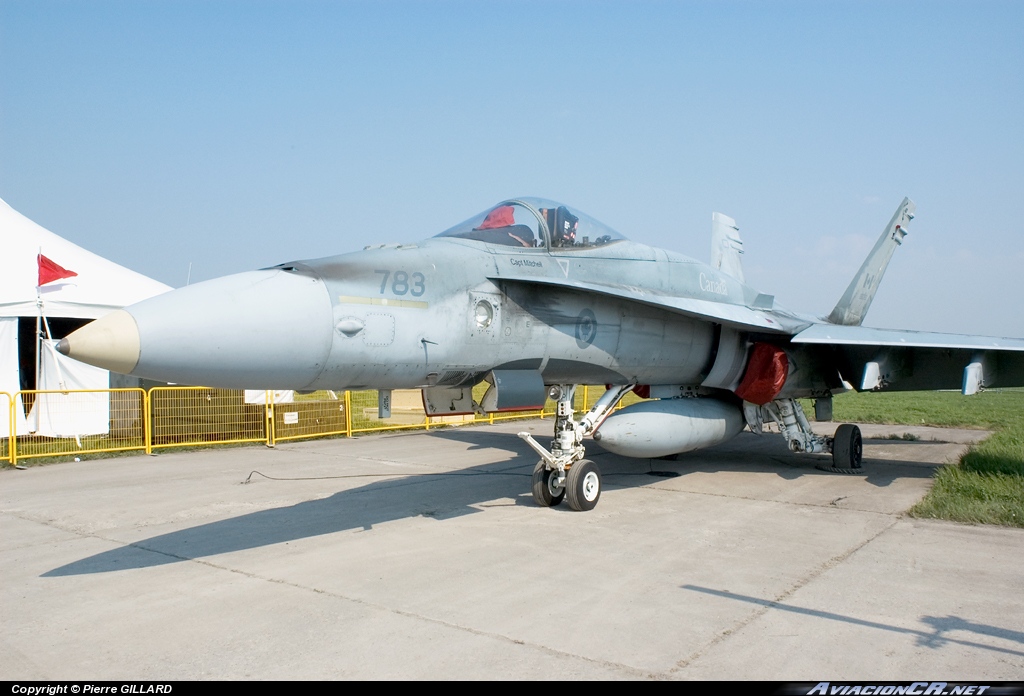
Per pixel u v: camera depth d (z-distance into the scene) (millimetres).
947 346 9727
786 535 7078
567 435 8375
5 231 15219
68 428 13906
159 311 5234
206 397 14523
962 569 5914
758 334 10500
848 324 14258
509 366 7660
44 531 7336
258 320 5551
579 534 7086
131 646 4348
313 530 7277
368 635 4484
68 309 14703
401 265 6746
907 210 14461
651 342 9070
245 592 5340
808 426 11430
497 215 8125
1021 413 26688
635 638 4426
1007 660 4113
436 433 17047
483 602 5086
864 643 4348
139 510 8266
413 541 6820
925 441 16141
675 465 12008
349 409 16094
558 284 7562
